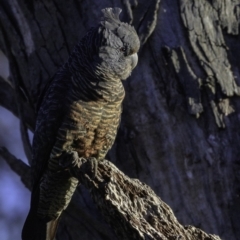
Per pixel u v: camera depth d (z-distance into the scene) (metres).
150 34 12.95
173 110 12.79
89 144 11.38
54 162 11.32
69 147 11.29
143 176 12.74
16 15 13.50
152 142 12.75
